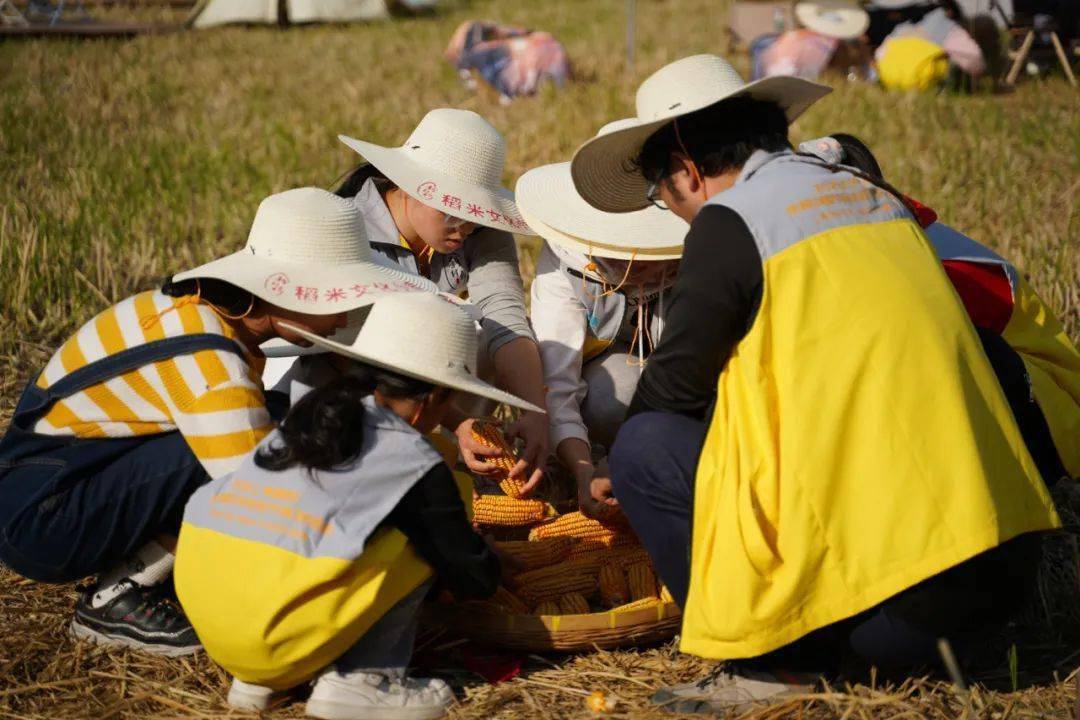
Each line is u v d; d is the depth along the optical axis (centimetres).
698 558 478
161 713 523
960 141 1617
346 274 543
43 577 550
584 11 3469
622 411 696
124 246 1145
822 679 508
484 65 2023
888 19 2256
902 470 459
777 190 479
